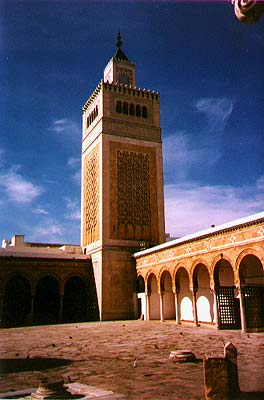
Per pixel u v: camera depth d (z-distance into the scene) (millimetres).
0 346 16203
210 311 27969
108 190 38438
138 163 40844
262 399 6531
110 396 7188
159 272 31047
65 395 7344
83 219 42906
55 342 17516
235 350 7164
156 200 40625
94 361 11820
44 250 40344
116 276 36094
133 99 42594
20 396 7582
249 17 4023
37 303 37281
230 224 22016
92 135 43188
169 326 25828
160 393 7484
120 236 37656
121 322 31219
